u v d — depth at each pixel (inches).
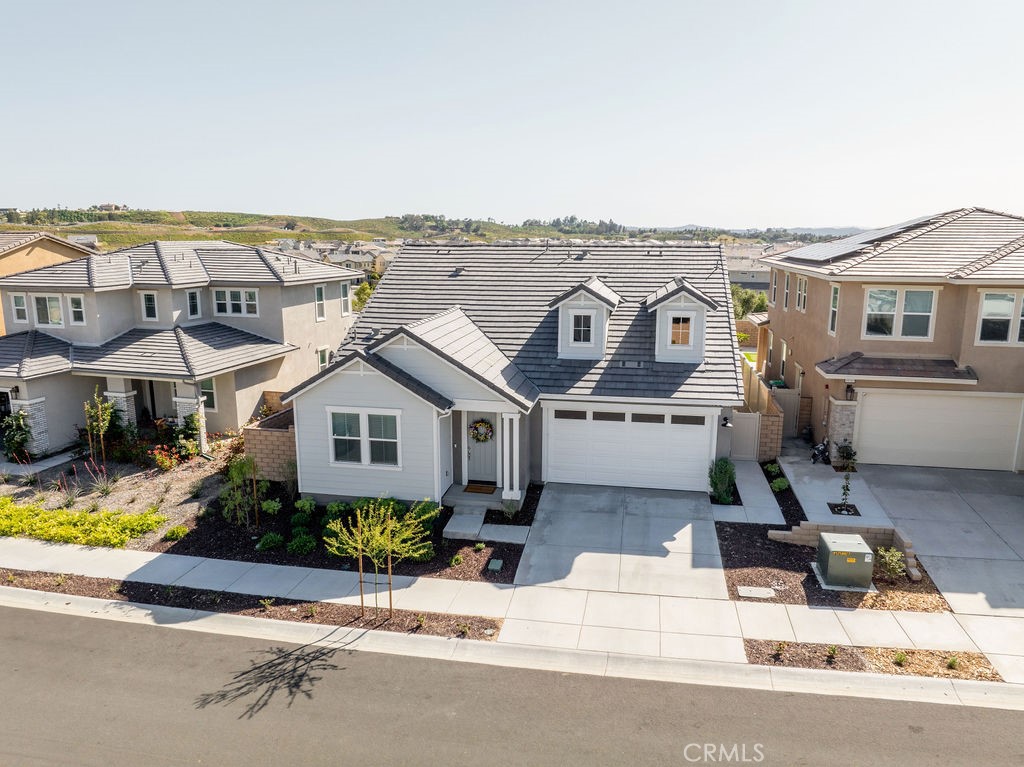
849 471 760.3
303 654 451.8
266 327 1043.9
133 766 349.4
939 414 759.7
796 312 1010.1
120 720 386.3
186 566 578.2
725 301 771.4
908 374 733.9
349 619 492.7
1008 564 557.3
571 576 548.4
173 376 850.8
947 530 615.8
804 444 868.6
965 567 552.7
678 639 459.8
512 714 387.2
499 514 660.7
